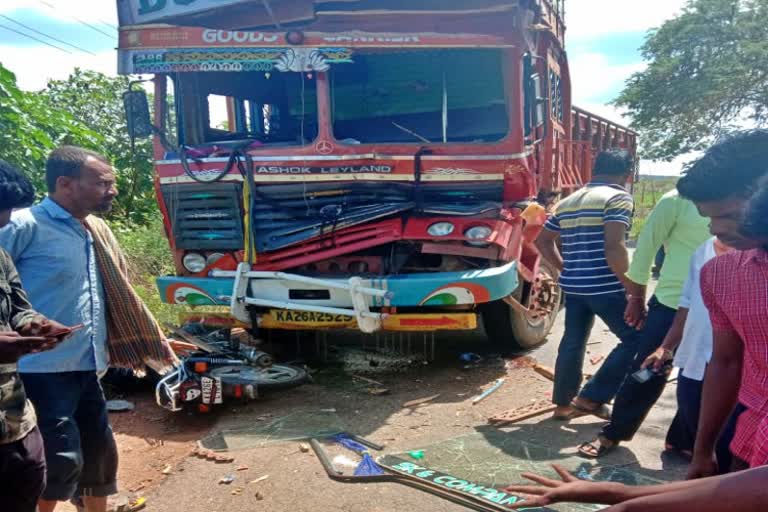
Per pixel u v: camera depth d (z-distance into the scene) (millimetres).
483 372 5473
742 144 1906
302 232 5035
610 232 3926
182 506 3344
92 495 3020
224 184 5094
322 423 4375
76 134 9391
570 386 4297
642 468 3613
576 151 8312
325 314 5062
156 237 9656
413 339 6512
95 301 2875
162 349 3131
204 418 4590
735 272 1909
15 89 8172
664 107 26234
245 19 5383
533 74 5125
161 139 5305
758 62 23359
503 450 3875
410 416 4504
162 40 4945
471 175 4910
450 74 5734
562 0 7156
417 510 3232
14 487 2248
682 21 26000
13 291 2264
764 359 1855
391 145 4918
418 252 5059
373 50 4852
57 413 2689
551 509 3109
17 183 2184
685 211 3482
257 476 3637
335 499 3355
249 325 5195
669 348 3361
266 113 6906
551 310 6375
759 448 1759
